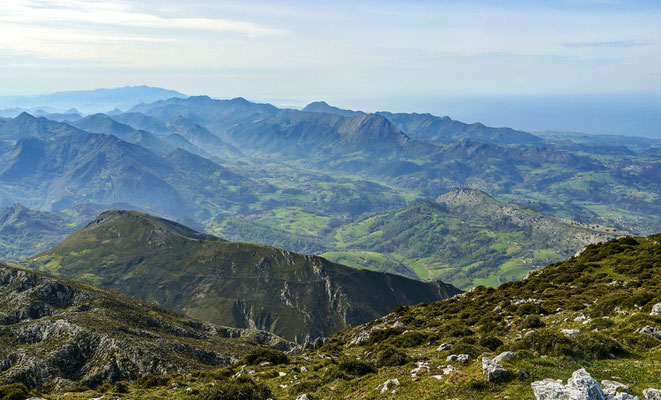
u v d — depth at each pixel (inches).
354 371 1803.6
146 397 2059.5
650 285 2628.0
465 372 1400.1
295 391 1744.6
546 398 1049.5
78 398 2137.1
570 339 1476.4
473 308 3302.2
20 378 4185.5
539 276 3971.5
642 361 1311.5
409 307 4313.5
